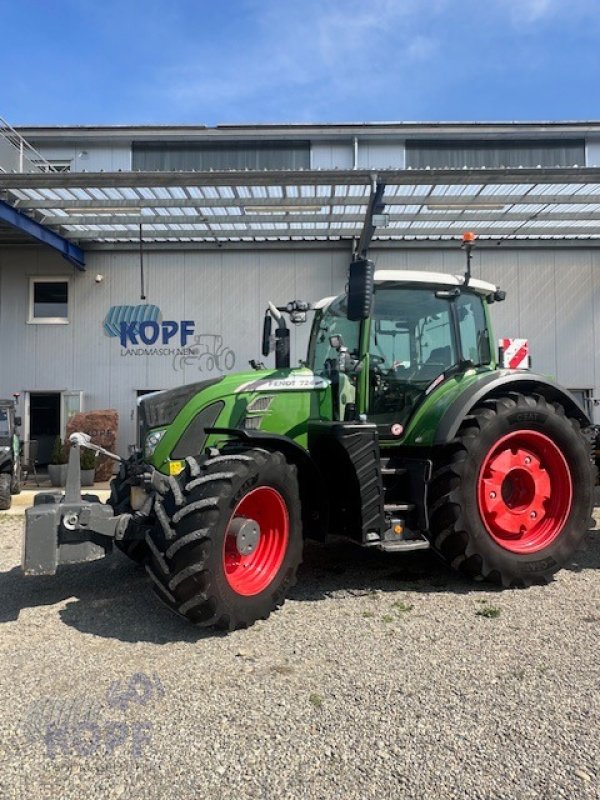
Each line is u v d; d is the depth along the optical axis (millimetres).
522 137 13102
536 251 11523
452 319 5004
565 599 3938
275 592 3643
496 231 10969
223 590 3330
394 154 13109
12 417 9492
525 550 4270
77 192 9359
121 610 3846
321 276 11523
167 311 11570
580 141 13227
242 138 13055
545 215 10242
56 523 3391
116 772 2111
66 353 11586
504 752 2199
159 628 3508
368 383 4598
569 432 4434
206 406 3947
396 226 10773
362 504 3916
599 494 7148
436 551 4281
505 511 4270
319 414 4293
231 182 8758
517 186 9180
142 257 11016
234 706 2557
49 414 11789
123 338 11578
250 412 4051
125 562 5113
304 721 2430
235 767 2133
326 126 12969
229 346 11523
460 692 2654
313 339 5293
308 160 13195
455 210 10172
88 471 9969
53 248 10664
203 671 2902
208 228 10875
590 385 11469
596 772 2072
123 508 4230
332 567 4785
